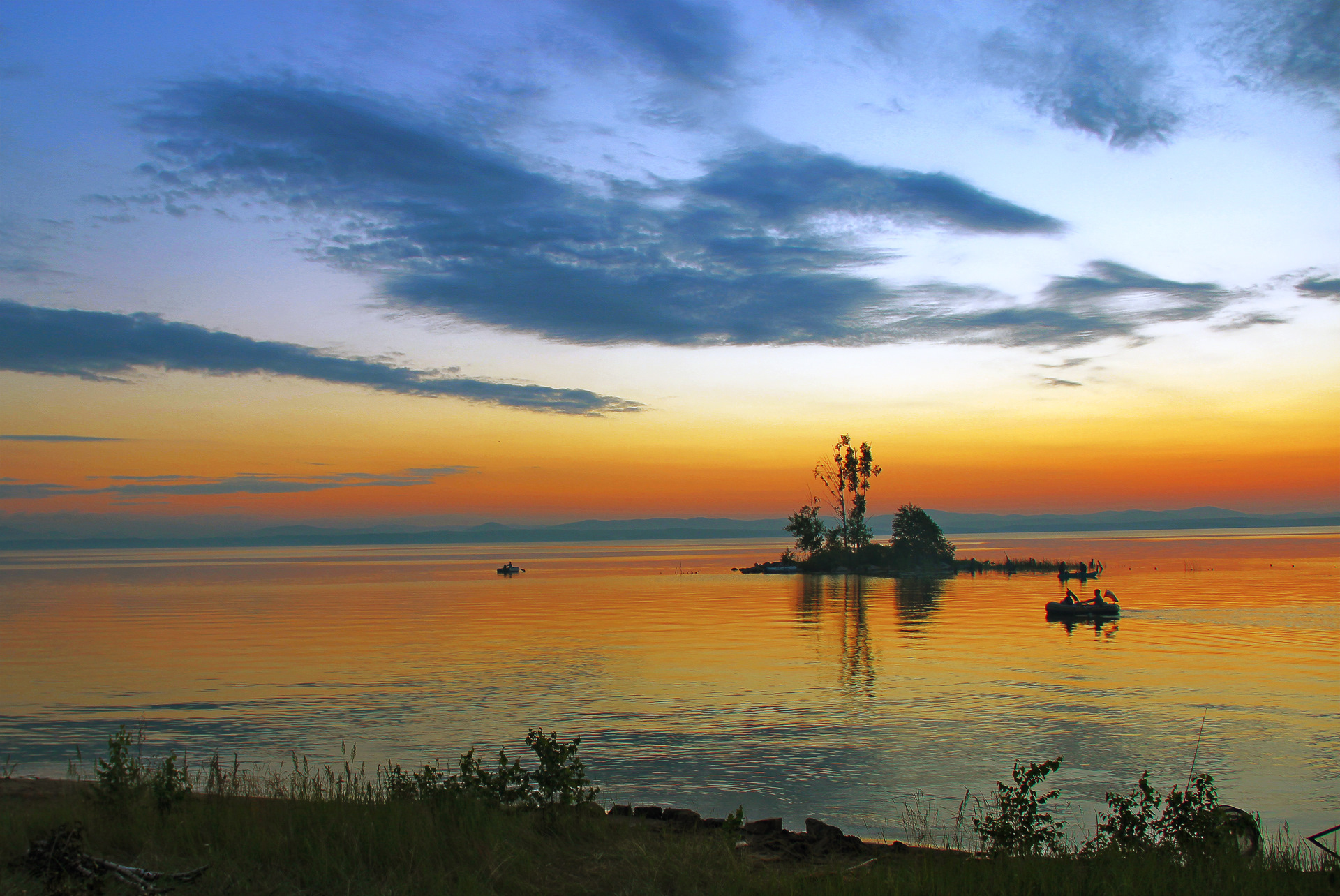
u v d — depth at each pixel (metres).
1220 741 23.77
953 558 131.75
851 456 141.38
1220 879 9.62
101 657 43.00
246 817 11.52
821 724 26.30
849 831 16.23
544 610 70.00
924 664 38.53
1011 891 9.25
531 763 21.53
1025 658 40.16
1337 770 20.80
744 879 9.98
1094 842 12.25
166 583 114.12
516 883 9.65
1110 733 24.81
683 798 18.80
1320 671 35.59
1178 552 180.00
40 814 12.04
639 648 45.50
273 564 190.88
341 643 48.16
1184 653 41.06
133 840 10.87
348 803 12.40
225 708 29.28
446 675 36.53
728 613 66.19
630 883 9.84
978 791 19.23
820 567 132.12
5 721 27.42
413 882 9.47
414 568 161.88
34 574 144.88
